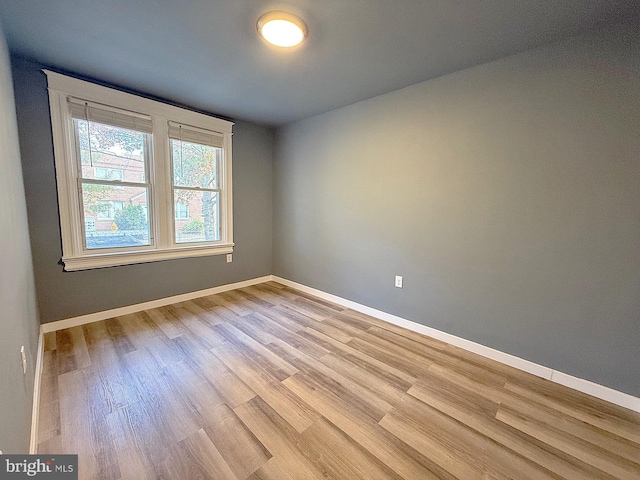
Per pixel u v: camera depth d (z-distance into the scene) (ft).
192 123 10.59
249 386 5.94
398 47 6.40
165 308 10.25
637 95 5.23
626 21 5.23
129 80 8.29
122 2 5.10
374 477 4.00
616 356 5.69
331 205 11.16
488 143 7.04
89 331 8.23
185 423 4.88
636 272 5.43
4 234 3.46
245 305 10.77
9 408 3.01
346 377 6.35
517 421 5.14
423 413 5.27
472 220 7.44
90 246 8.74
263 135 13.17
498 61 6.77
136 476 3.90
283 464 4.17
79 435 4.54
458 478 4.02
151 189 9.86
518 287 6.81
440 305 8.22
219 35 6.08
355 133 10.04
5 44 5.72
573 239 6.04
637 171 5.32
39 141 7.59
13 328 3.58
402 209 8.91
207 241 11.77
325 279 11.70
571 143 5.93
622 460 4.39
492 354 7.28
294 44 6.25
